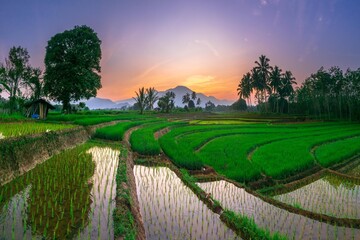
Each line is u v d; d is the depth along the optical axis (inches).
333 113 3334.2
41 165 450.6
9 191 311.0
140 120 1654.8
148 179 460.1
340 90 3056.1
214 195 401.1
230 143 893.8
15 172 376.5
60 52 1581.0
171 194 375.2
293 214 338.0
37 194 301.6
